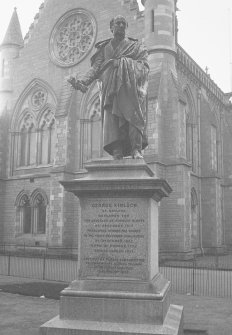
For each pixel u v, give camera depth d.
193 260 29.75
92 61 9.27
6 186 40.84
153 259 8.08
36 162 39.62
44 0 41.38
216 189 39.94
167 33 33.75
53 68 39.53
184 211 31.05
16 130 41.66
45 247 36.50
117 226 7.98
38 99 40.75
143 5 36.69
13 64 42.62
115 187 7.94
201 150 40.69
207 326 10.53
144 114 8.87
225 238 45.34
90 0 38.41
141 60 8.96
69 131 36.16
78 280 7.86
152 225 8.05
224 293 16.78
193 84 40.22
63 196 34.72
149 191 7.85
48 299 14.19
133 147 8.64
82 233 8.08
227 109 48.41
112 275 7.84
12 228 39.59
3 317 11.11
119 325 7.16
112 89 8.63
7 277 20.92
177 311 8.38
